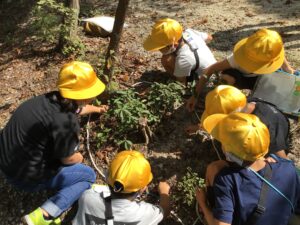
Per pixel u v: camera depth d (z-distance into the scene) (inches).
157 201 63.7
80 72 54.6
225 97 54.4
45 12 102.7
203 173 65.3
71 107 55.1
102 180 68.1
